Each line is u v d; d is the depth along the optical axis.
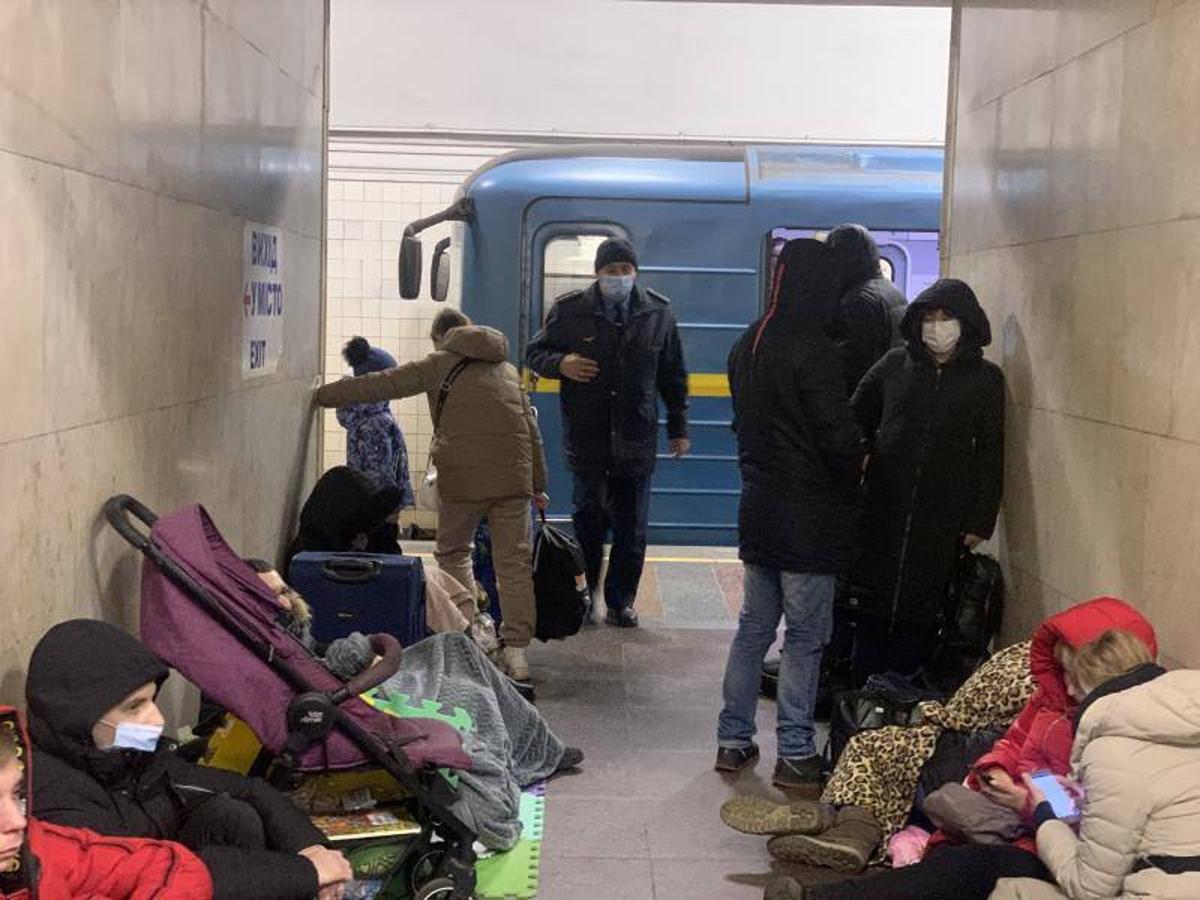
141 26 3.93
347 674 4.07
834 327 6.23
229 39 5.00
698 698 6.30
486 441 6.23
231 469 5.16
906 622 5.48
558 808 4.90
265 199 5.70
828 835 4.22
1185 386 3.76
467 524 6.37
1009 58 5.65
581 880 4.29
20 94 3.04
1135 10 4.20
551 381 8.91
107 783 3.08
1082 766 3.21
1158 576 3.93
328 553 5.75
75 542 3.47
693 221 8.91
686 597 8.27
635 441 7.39
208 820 3.21
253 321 5.49
